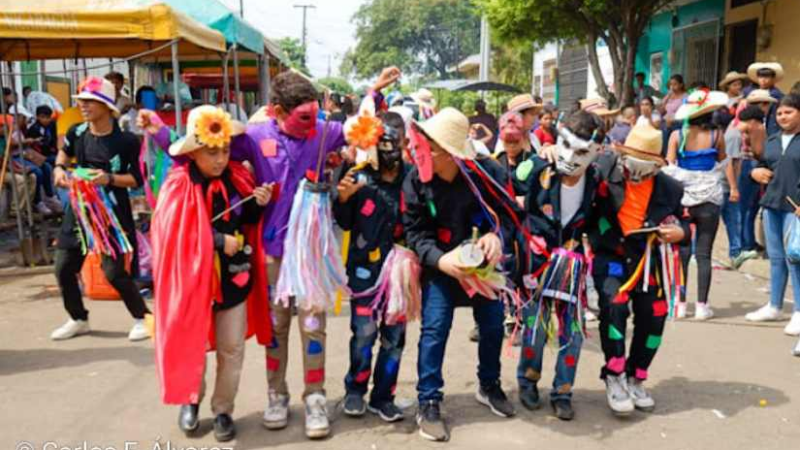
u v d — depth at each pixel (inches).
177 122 291.6
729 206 335.6
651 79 826.2
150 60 535.5
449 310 157.6
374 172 160.4
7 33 269.0
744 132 279.7
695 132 245.9
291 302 157.9
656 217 163.5
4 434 157.1
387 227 160.7
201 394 156.0
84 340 224.4
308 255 151.1
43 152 423.8
